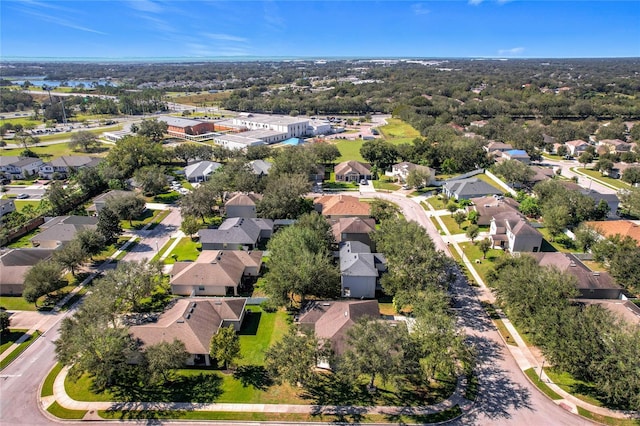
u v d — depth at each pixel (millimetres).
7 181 137625
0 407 47344
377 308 60500
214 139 196500
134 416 45906
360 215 98938
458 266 80562
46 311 66125
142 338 53312
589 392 48844
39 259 77875
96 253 80688
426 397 48531
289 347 47188
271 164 140875
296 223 83625
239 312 61438
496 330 60688
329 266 65250
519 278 59375
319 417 45719
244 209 103188
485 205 101062
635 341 44938
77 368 47750
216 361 54156
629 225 86125
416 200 119375
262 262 81250
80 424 45188
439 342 47938
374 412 46375
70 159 146250
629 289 65625
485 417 45688
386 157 147875
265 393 49062
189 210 98438
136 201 101250
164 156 155500
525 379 51188
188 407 47031
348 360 45594
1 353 56250
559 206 93500
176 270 73312
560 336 48906
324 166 153625
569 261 70438
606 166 145750
